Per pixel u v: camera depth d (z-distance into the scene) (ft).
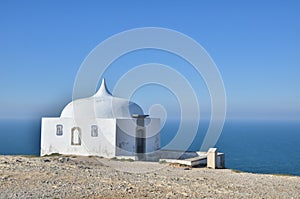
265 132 560.20
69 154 90.63
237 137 419.95
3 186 42.01
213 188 50.06
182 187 48.78
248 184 55.98
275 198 46.16
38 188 42.01
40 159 67.05
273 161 184.96
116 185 46.16
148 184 48.80
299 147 283.38
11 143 233.76
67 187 43.24
